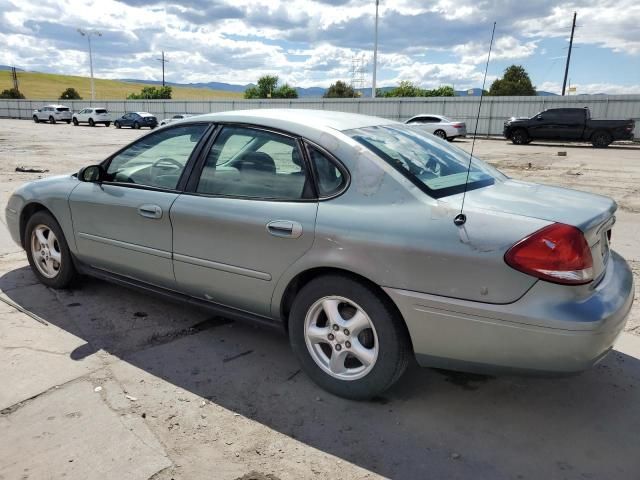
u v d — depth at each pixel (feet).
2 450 8.07
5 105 190.19
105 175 12.87
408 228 8.44
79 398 9.47
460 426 8.90
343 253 8.89
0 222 22.63
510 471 7.83
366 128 10.53
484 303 7.95
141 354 11.19
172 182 11.49
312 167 9.62
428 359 8.69
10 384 9.87
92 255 13.20
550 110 81.51
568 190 10.56
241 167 10.50
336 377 9.59
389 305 8.80
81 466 7.75
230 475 7.66
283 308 10.18
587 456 8.19
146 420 8.89
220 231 10.36
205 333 12.26
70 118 147.95
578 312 7.59
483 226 8.07
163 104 157.79
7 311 13.23
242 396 9.69
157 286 12.16
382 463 7.97
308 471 7.79
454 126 89.56
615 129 77.15
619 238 21.59
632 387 10.21
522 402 9.64
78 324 12.58
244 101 146.41
